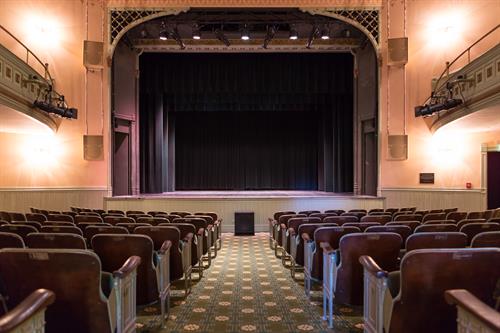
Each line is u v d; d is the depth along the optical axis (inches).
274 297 206.4
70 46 471.8
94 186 478.0
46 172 460.4
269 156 709.3
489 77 324.2
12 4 426.3
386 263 154.9
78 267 105.3
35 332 80.8
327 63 583.5
